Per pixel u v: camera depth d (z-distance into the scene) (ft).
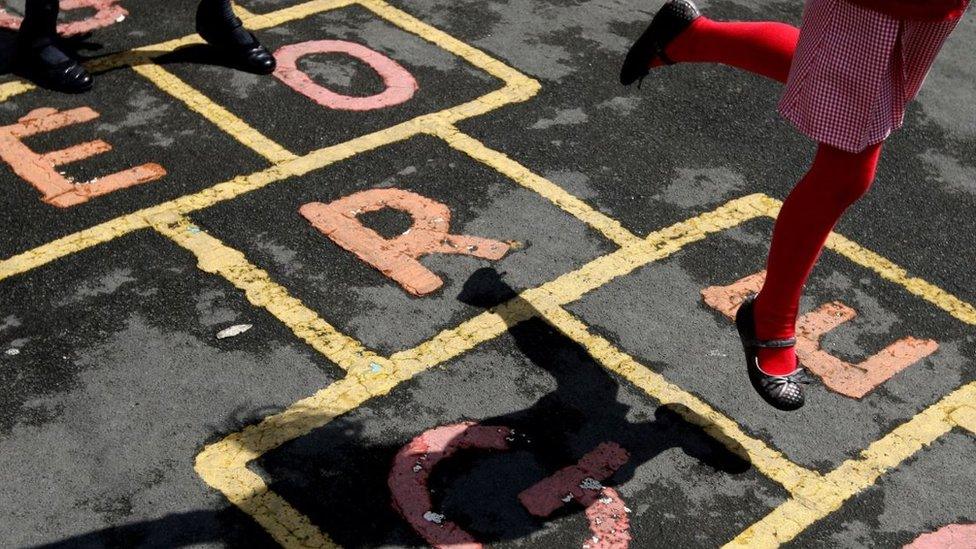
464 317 15.72
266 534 12.37
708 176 19.43
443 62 22.08
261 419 13.83
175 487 12.85
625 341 15.58
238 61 21.35
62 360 14.46
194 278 16.01
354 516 12.67
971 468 14.15
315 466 13.24
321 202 17.79
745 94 21.91
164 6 23.34
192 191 17.87
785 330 13.33
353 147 19.26
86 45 21.68
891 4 11.32
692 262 17.25
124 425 13.60
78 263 16.14
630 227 17.94
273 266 16.37
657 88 21.84
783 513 13.26
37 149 18.60
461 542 12.47
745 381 15.12
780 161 20.07
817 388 15.12
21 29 20.53
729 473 13.71
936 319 16.66
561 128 20.33
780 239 12.87
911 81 12.17
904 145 20.97
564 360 15.15
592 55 22.80
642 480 13.50
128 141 18.99
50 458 13.10
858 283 17.24
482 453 13.61
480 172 18.88
